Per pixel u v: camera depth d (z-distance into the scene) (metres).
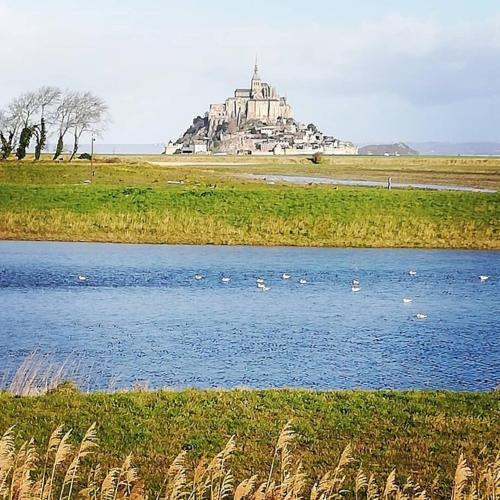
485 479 26.23
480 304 73.25
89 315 64.50
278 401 38.22
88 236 116.81
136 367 48.78
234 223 123.44
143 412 36.03
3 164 194.75
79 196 133.88
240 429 34.16
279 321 63.50
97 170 194.12
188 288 78.88
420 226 122.75
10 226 119.00
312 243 116.69
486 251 112.81
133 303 70.25
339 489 28.48
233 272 89.94
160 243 115.44
